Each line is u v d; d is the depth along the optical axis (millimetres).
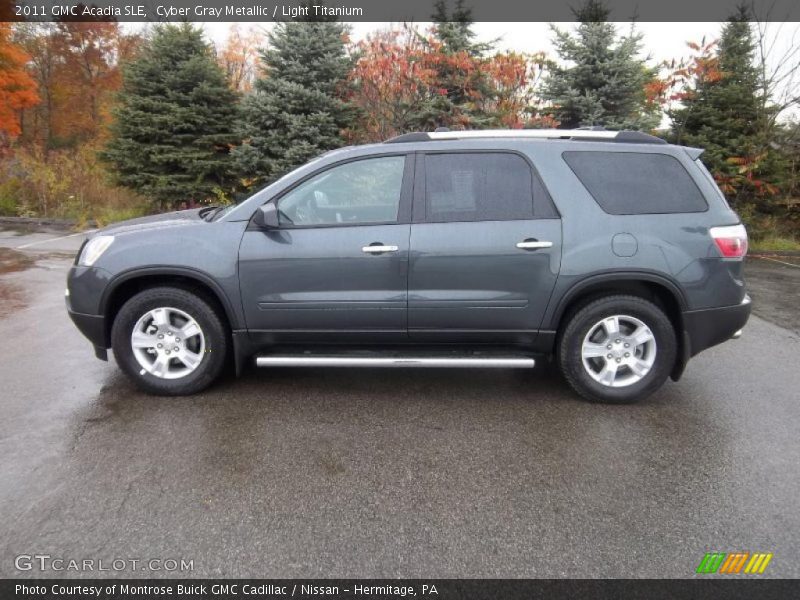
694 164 3904
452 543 2498
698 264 3771
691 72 11914
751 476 3055
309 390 4219
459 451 3316
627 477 3041
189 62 12688
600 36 11781
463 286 3836
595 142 3918
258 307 3906
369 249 3797
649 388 3930
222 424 3615
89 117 27406
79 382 4258
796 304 7316
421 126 12258
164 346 4000
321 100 11898
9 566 2318
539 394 4191
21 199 14438
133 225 4242
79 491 2836
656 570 2340
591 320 3873
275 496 2832
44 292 7062
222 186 13289
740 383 4441
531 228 3785
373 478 3012
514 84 12320
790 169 12883
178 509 2709
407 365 3898
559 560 2396
